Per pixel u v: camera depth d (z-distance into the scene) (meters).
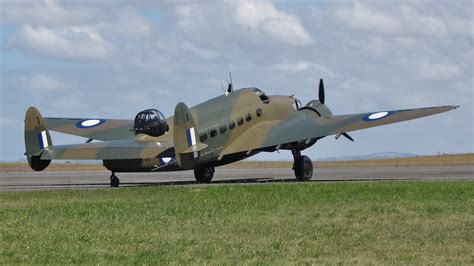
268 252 22.64
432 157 107.69
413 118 49.31
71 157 44.00
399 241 24.12
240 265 20.88
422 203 33.09
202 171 50.28
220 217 29.47
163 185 47.16
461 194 36.91
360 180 51.41
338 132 49.66
